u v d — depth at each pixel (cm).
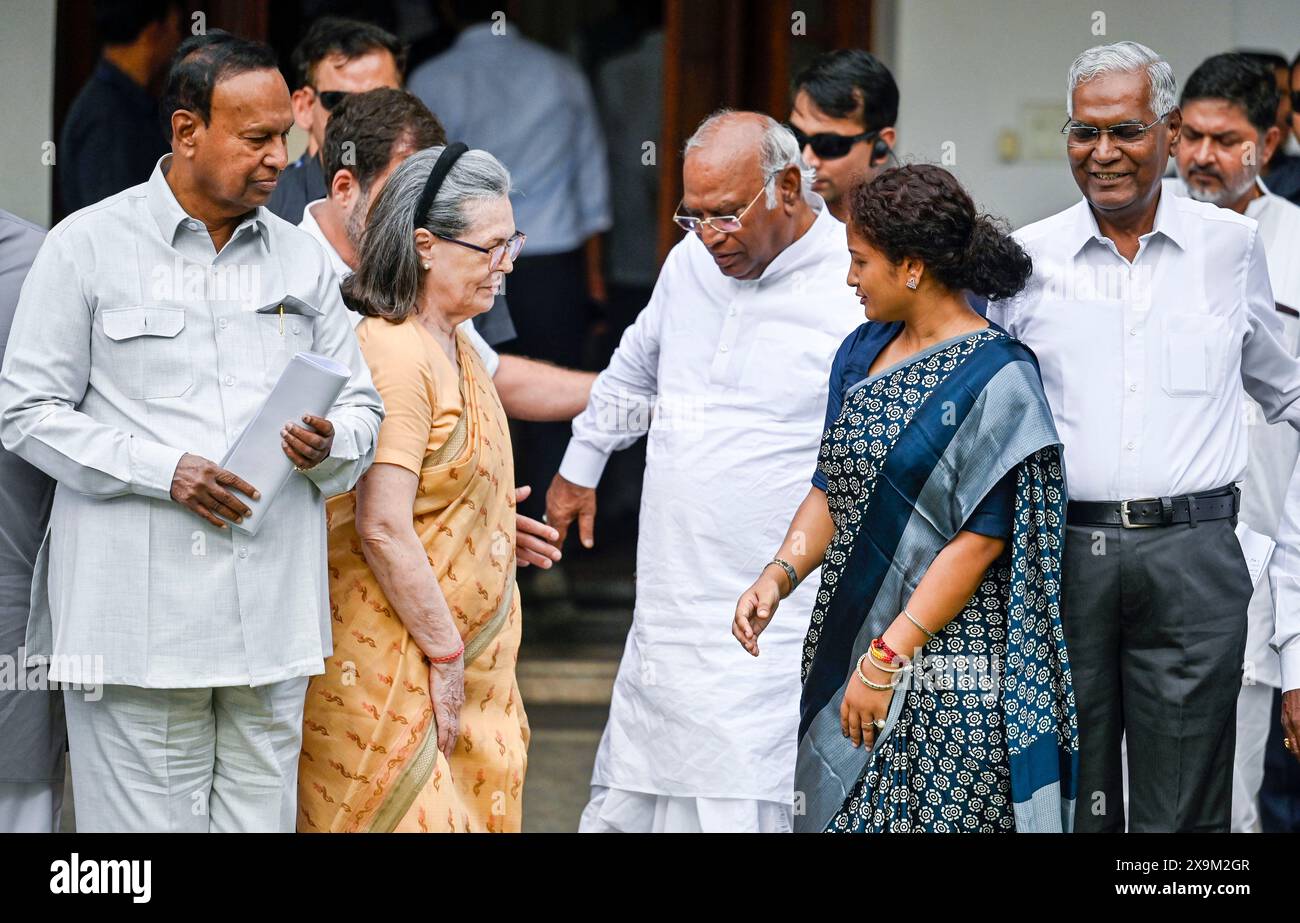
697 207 391
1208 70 476
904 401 350
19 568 362
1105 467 376
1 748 362
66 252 331
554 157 727
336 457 332
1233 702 381
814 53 671
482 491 362
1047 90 661
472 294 361
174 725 336
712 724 404
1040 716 343
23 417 326
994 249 348
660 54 863
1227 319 380
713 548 406
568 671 671
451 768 367
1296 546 397
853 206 349
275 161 330
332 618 356
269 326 339
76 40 641
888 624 352
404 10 745
